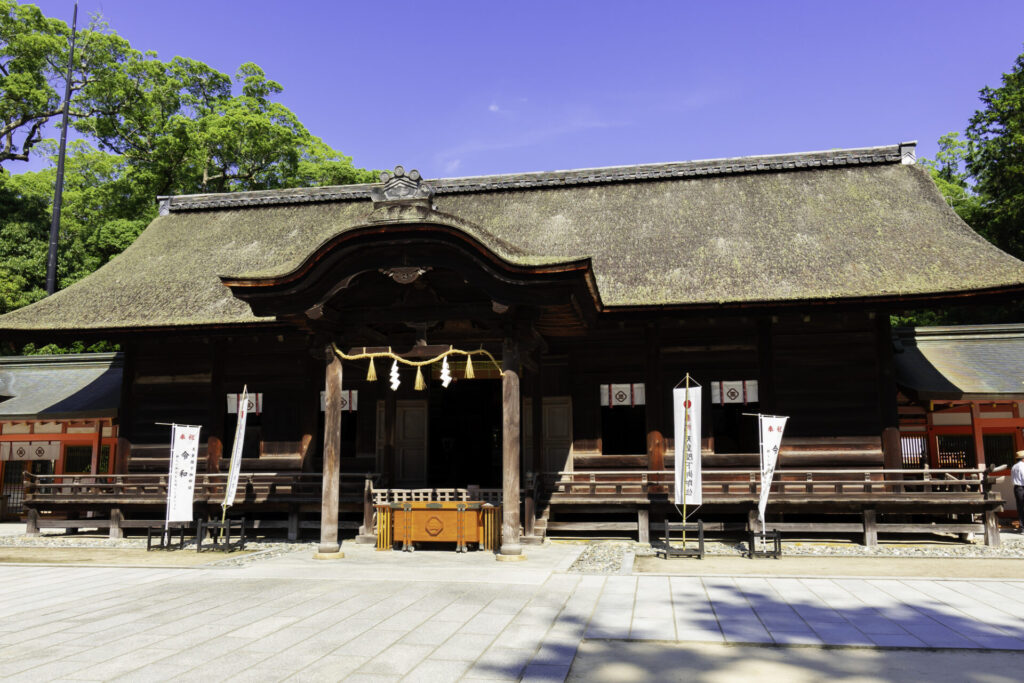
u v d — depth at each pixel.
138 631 7.62
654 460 17.05
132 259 22.06
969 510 15.24
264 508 17.67
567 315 14.28
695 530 15.58
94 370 24.73
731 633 7.49
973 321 36.91
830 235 17.88
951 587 10.17
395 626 7.80
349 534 17.98
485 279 12.88
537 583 10.45
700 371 17.38
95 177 42.44
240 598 9.46
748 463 16.80
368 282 13.97
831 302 15.35
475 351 13.77
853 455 16.42
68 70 35.38
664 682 5.90
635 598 9.38
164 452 19.38
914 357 19.80
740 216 19.39
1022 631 7.54
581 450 17.81
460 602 9.10
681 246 18.33
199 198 24.83
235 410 19.27
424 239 12.86
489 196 22.80
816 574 11.60
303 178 44.09
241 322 17.39
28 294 33.44
